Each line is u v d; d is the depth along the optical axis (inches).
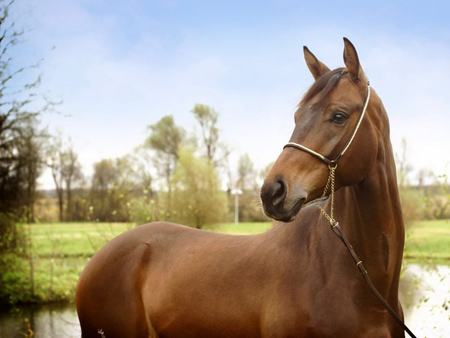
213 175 569.9
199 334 112.0
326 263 97.4
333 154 88.9
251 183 1230.9
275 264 103.0
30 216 424.2
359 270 94.8
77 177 1045.2
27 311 355.3
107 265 129.6
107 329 127.9
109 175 1009.5
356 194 95.7
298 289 97.7
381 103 98.4
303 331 95.0
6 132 422.6
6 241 404.2
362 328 93.8
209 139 1228.5
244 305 104.8
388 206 94.8
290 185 86.1
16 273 403.9
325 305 94.3
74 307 366.9
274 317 98.7
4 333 292.4
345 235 97.7
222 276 110.1
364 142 90.9
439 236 412.2
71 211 860.6
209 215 549.0
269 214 86.0
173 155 1189.1
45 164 449.1
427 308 264.4
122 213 424.2
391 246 95.7
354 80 92.5
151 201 416.2
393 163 99.0
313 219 103.9
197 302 112.0
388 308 93.0
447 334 215.8
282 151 91.0
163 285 120.1
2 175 426.3
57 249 505.0
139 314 124.7
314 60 103.3
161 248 128.3
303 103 93.6
